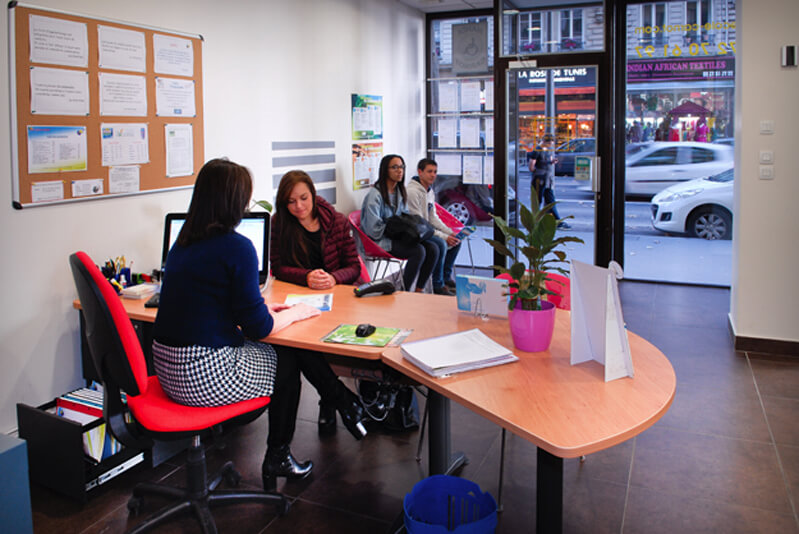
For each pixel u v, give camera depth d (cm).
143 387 209
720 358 403
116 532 238
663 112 619
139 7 329
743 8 385
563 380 187
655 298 544
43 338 298
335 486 267
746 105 394
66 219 303
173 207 360
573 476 271
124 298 289
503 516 244
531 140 550
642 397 174
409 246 508
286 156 454
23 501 204
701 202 635
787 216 395
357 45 538
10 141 278
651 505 248
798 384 360
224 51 389
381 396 286
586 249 622
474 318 252
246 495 240
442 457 239
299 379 257
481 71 642
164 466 286
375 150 577
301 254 333
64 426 254
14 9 273
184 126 361
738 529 232
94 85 308
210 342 210
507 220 562
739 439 299
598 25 518
